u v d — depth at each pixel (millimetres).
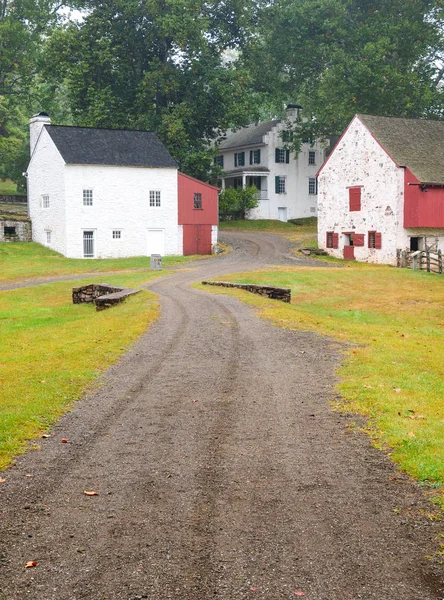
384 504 6512
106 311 22297
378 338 16766
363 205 46156
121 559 5492
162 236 51625
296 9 60656
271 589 5055
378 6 62844
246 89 65875
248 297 24250
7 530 6023
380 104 57938
